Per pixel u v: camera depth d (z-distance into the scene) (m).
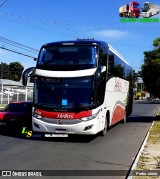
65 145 13.88
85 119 14.03
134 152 12.51
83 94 14.20
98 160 10.93
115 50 18.62
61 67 14.55
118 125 22.66
